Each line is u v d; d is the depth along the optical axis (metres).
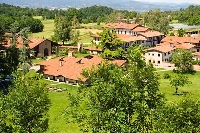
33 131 37.34
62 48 156.62
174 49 136.25
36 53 142.88
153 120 31.83
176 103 29.59
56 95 86.19
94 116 32.28
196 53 134.25
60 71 104.00
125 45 154.00
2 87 90.94
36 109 37.03
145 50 135.62
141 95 32.06
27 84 37.44
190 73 114.31
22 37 115.88
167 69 121.88
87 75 33.88
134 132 31.06
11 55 95.56
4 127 35.28
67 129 57.56
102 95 31.36
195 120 28.48
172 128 28.22
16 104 35.75
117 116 30.62
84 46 165.62
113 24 193.62
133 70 32.38
